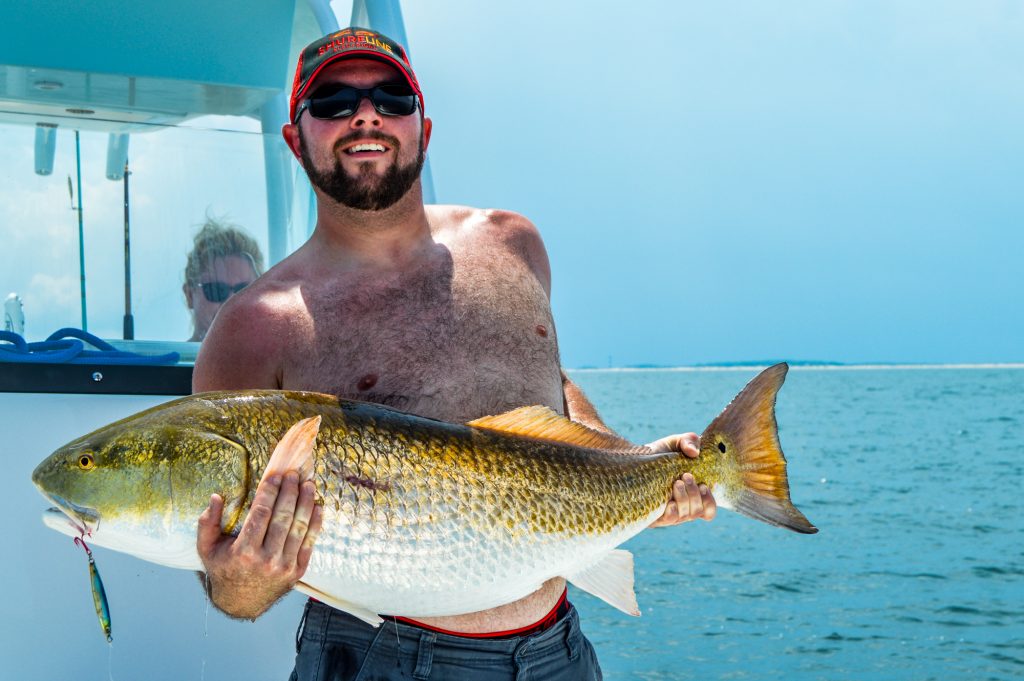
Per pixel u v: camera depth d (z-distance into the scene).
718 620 9.01
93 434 2.09
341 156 2.53
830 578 11.11
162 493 2.01
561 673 2.55
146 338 3.69
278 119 4.59
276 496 1.91
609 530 2.47
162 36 4.16
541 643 2.48
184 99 4.49
